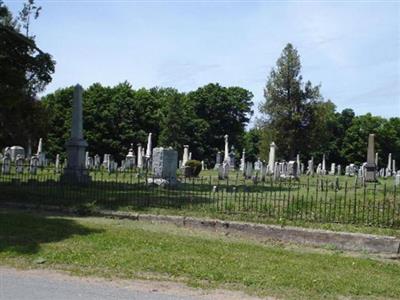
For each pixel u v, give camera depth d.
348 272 8.76
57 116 71.12
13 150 36.06
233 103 86.06
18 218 12.56
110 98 73.81
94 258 8.78
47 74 21.12
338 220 12.27
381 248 10.75
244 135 90.25
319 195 16.94
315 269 8.80
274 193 16.31
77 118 22.64
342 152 91.69
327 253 10.57
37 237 10.38
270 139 57.25
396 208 13.16
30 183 19.28
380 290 7.68
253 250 10.23
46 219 12.71
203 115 86.00
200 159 81.19
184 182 23.41
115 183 20.17
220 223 12.39
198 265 8.56
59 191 17.14
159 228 12.40
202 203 14.73
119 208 14.26
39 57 20.23
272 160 38.81
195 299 6.82
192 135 79.69
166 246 10.02
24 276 7.64
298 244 11.43
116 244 9.98
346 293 7.46
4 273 7.79
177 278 7.86
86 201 15.29
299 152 61.69
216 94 85.75
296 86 56.69
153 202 15.04
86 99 72.50
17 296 6.54
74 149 22.34
